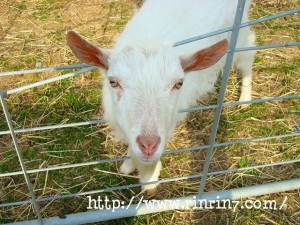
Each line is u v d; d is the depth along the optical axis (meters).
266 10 1.07
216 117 0.53
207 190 0.69
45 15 1.03
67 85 0.85
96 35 0.98
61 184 0.69
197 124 0.80
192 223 0.65
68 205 0.67
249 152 0.76
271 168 0.73
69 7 1.06
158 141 0.44
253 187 0.67
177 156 0.74
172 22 0.66
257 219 0.66
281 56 0.94
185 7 0.70
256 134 0.79
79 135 0.77
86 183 0.70
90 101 0.83
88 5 1.06
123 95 0.48
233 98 0.86
